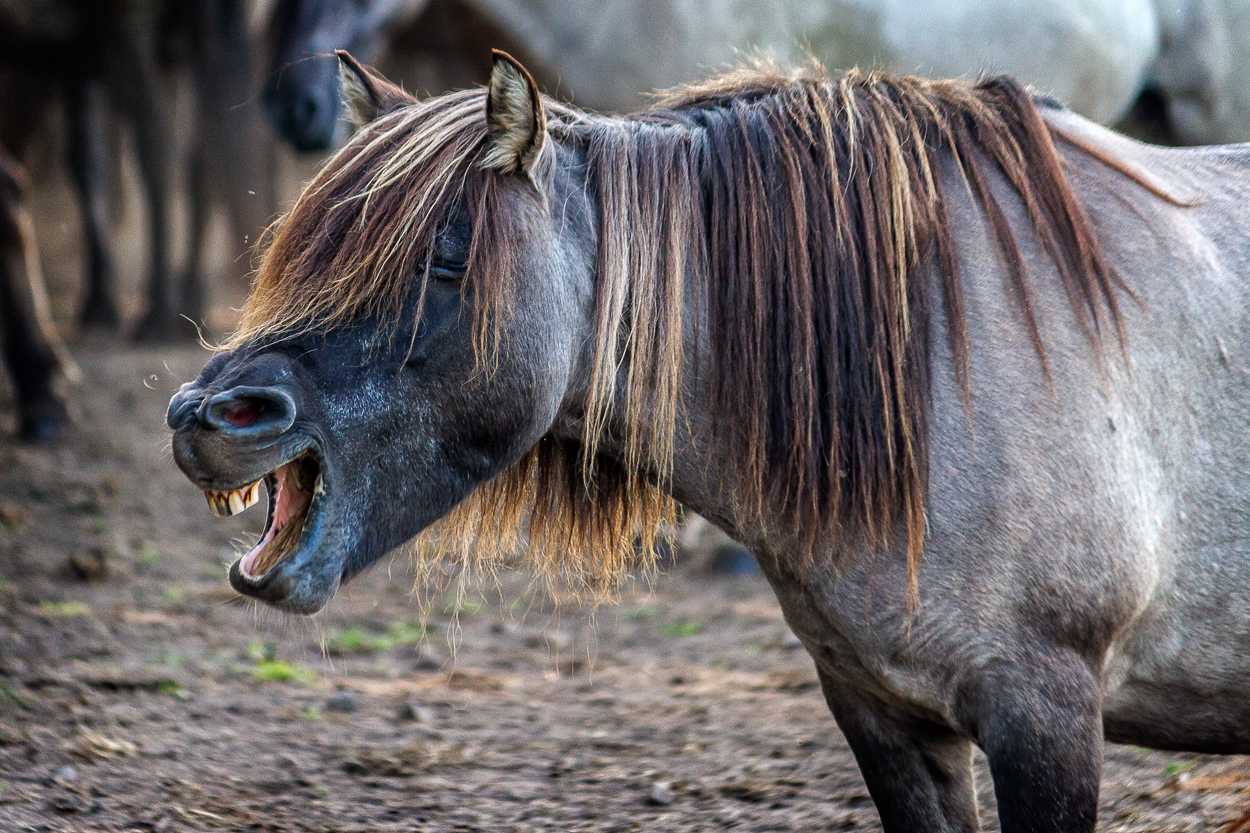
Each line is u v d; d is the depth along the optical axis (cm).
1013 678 838
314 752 1421
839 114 914
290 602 797
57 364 3066
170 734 1445
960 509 848
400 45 3712
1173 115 2494
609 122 923
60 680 1583
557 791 1319
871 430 861
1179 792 1230
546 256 850
